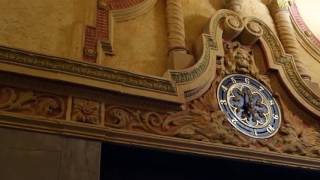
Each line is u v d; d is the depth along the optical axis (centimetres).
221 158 436
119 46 461
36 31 423
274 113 503
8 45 380
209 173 469
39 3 441
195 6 546
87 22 454
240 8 559
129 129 406
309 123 520
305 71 551
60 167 356
